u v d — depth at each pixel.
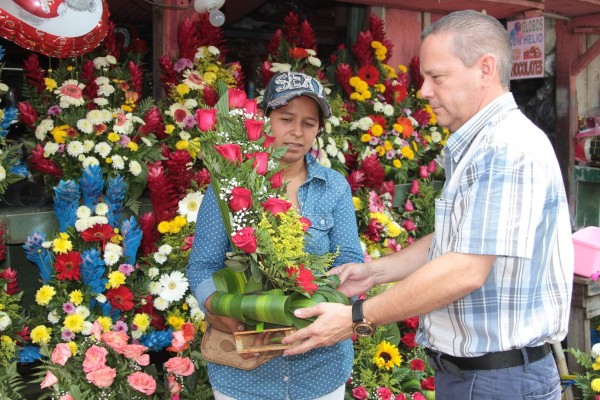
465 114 1.62
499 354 1.62
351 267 1.99
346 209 2.04
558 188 1.58
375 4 3.88
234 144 1.71
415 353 3.24
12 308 2.48
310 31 3.66
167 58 3.12
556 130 4.64
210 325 1.88
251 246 1.62
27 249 2.54
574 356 3.37
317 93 1.95
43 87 2.81
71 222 2.61
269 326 1.74
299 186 2.01
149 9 4.15
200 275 1.89
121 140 2.78
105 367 2.32
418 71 3.99
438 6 3.91
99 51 3.03
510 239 1.46
